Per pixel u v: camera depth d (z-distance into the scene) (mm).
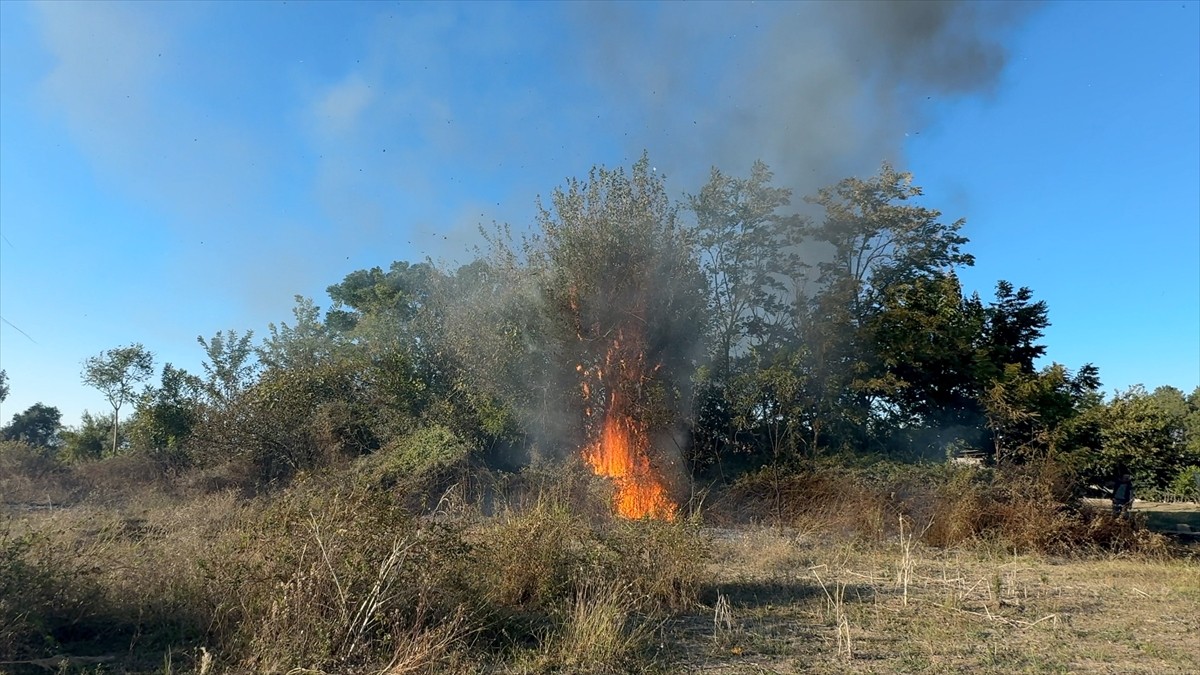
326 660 4879
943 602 7684
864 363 19594
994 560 11453
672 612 7090
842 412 18953
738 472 17250
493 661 5402
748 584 8523
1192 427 34688
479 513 9664
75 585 5730
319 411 18156
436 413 17266
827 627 6688
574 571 7035
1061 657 5832
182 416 20656
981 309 21453
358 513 5707
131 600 5930
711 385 19172
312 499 6039
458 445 14969
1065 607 7688
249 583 5586
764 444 18031
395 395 18016
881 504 13742
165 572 6215
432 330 19219
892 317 20281
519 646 5770
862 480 14539
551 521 7512
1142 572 10445
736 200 22516
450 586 5848
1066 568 10805
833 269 22594
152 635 5547
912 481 14367
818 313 20516
